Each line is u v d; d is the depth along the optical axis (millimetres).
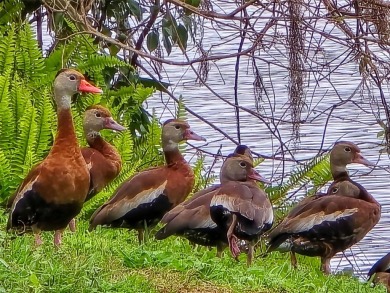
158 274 8469
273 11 11000
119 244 9555
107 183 11430
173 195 10711
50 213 9109
